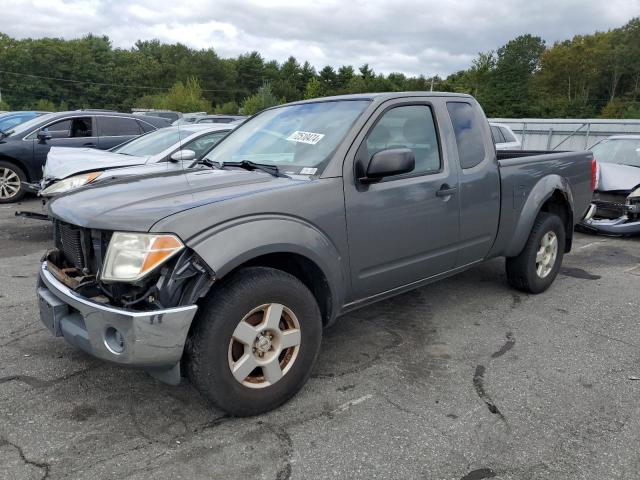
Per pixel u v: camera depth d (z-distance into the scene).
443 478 2.52
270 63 121.06
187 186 3.13
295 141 3.69
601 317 4.61
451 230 4.01
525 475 2.55
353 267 3.39
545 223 4.93
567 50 94.06
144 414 3.02
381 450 2.72
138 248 2.61
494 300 5.00
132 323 2.54
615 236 7.97
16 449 2.68
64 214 3.02
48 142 10.05
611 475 2.55
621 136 9.30
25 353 3.74
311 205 3.12
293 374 3.09
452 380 3.46
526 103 79.31
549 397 3.26
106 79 107.00
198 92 76.81
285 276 2.99
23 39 102.81
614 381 3.47
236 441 2.78
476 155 4.27
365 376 3.50
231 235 2.75
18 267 5.88
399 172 3.25
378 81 93.56
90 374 3.46
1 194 9.89
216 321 2.73
